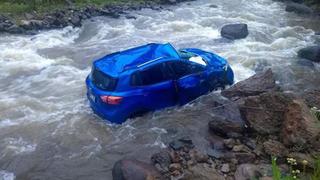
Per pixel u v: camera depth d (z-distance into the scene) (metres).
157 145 10.80
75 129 11.50
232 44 17.72
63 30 19.20
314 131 9.52
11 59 15.83
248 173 8.93
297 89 13.84
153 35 19.02
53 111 12.38
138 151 10.59
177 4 24.28
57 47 17.34
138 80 11.38
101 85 11.41
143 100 11.50
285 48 17.48
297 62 15.95
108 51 17.14
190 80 12.26
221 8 23.78
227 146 10.28
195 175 9.12
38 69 15.15
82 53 16.83
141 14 21.98
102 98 11.23
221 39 18.36
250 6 24.38
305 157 9.05
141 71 11.41
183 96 12.23
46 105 12.71
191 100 12.52
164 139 11.02
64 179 9.72
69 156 10.48
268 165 9.30
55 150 10.70
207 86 12.71
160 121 11.73
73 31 19.31
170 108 12.17
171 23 20.52
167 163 9.80
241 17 22.03
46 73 14.84
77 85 13.97
